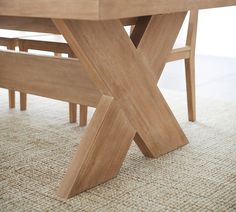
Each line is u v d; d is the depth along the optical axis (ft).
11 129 7.30
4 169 5.55
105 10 3.76
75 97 5.58
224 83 11.68
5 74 6.35
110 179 5.32
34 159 5.93
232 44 15.84
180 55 7.25
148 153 6.02
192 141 6.83
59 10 3.94
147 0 4.24
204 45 16.48
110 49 4.90
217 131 7.40
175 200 4.78
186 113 8.55
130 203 4.70
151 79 5.64
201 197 4.86
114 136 5.14
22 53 6.02
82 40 4.58
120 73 5.09
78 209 4.54
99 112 4.97
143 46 5.43
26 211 4.47
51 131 7.24
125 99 5.21
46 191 4.94
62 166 5.69
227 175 5.50
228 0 5.73
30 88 6.08
